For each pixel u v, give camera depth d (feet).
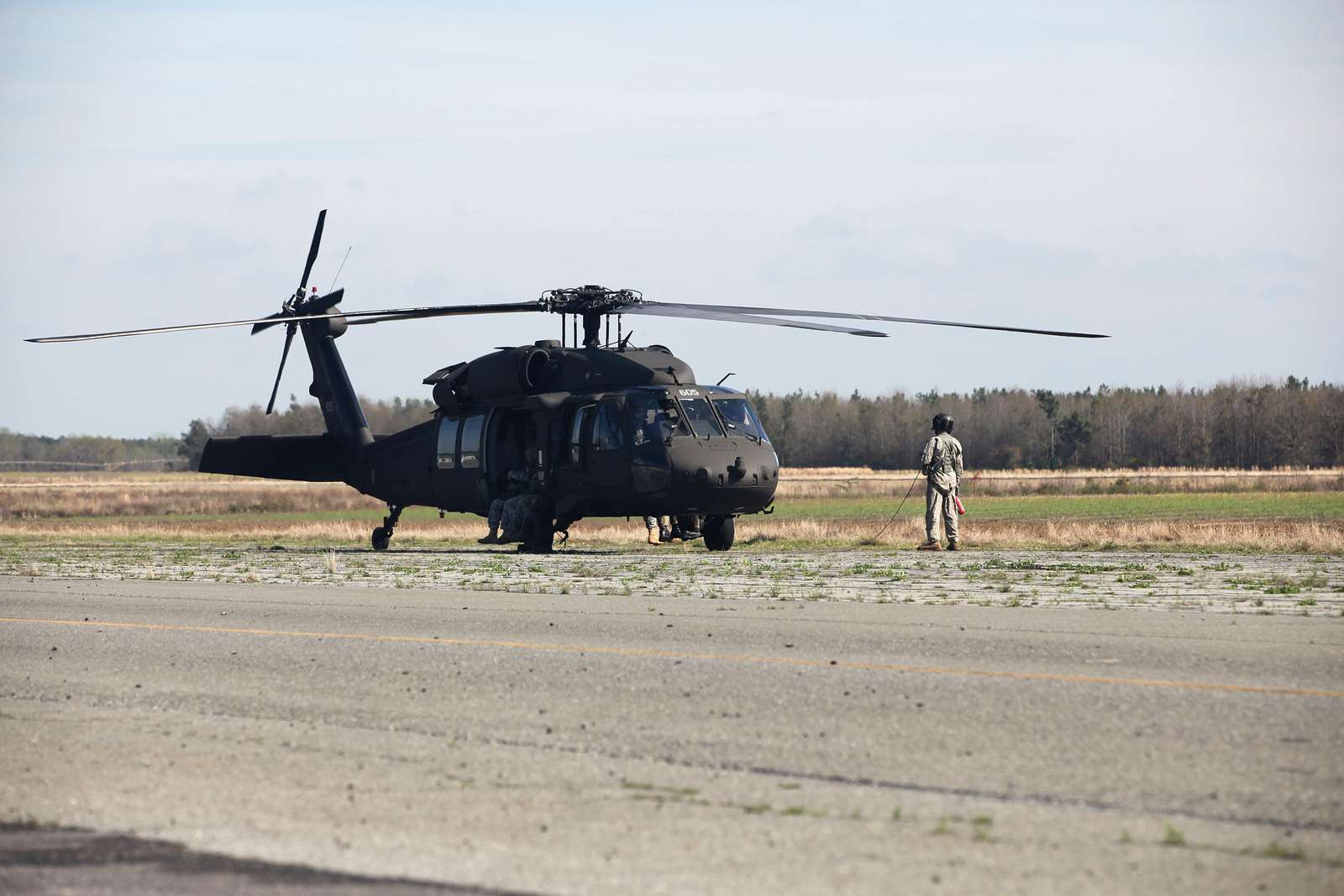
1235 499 583.58
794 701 95.20
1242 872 57.72
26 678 112.47
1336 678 99.09
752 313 238.27
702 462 235.40
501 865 60.49
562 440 248.93
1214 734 81.97
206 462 301.22
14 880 59.62
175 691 104.94
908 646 118.32
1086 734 82.84
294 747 84.79
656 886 57.36
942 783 72.59
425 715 93.66
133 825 67.87
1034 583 173.78
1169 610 141.28
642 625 136.26
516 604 159.43
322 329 301.02
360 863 61.16
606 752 81.76
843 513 531.50
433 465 277.64
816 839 63.41
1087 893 55.67
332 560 223.92
